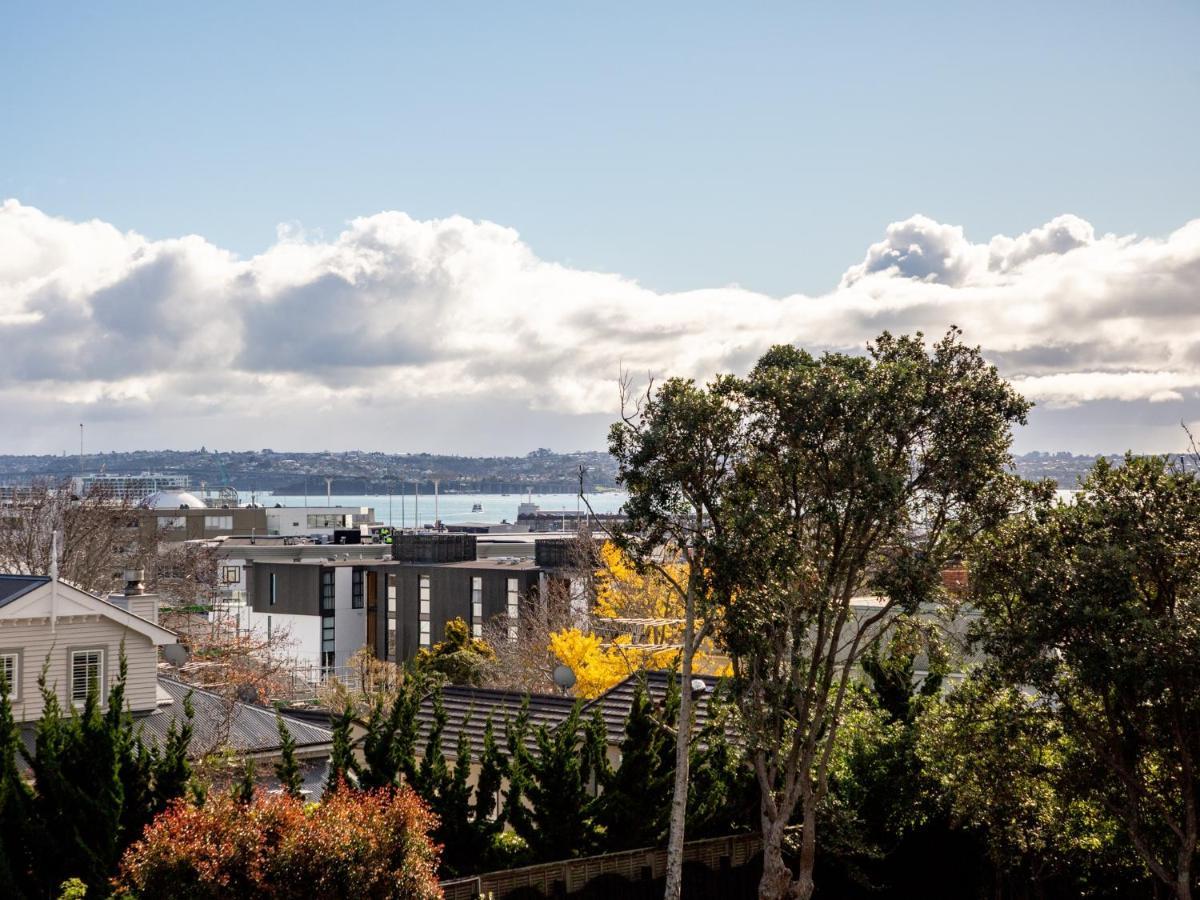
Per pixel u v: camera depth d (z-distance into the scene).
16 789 22.17
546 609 80.00
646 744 29.16
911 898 33.12
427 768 26.73
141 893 19.66
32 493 84.19
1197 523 26.05
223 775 30.98
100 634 34.66
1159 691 25.17
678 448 29.48
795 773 29.45
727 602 28.45
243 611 135.75
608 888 27.94
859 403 28.33
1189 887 26.48
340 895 20.39
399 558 126.31
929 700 32.97
